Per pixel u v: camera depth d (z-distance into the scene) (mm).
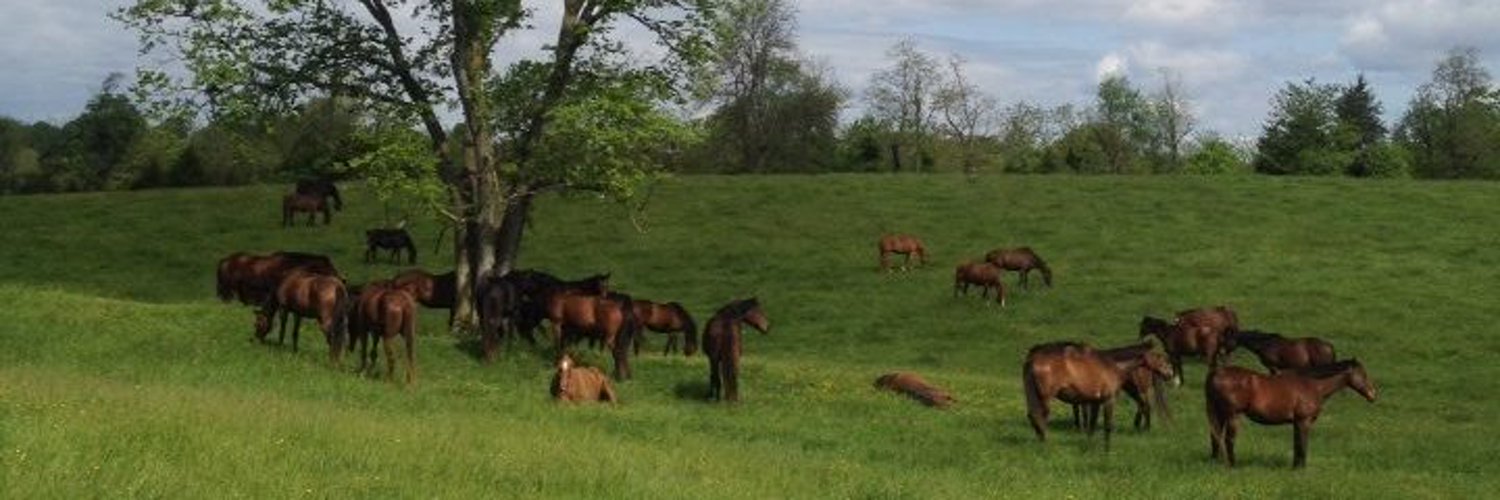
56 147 91562
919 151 106312
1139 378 23969
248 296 33000
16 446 11453
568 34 32156
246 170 75875
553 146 32188
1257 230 52500
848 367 33344
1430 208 55375
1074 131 117188
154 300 44531
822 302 43844
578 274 48562
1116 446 21594
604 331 27750
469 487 12508
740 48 86875
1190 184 62656
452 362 28000
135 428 13500
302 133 33688
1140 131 121875
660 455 16266
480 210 32469
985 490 15914
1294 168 101250
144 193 63812
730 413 23562
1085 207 57844
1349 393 31859
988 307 42469
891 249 47906
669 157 35281
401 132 30297
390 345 24859
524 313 30484
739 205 59469
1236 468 19609
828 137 98562
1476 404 30703
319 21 31453
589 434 18469
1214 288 43875
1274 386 20031
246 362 24906
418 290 33406
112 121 89125
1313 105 102000
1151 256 48750
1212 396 20297
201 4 29859
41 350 24828
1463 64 104750
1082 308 42156
